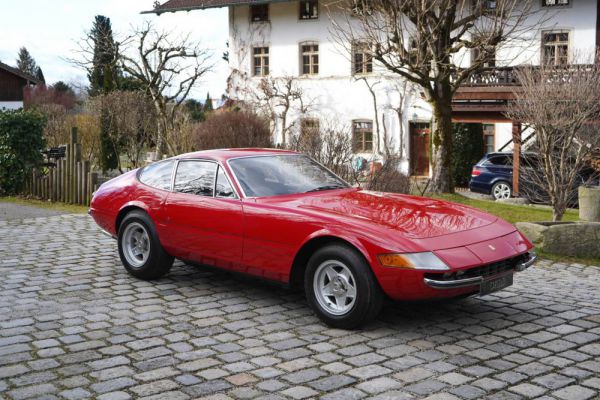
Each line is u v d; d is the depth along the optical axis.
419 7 15.38
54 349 4.93
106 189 7.61
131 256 7.26
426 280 4.92
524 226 9.82
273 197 6.12
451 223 5.55
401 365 4.57
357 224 5.29
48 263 8.15
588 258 9.41
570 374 4.40
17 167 16.42
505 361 4.66
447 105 17.33
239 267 6.10
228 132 19.78
